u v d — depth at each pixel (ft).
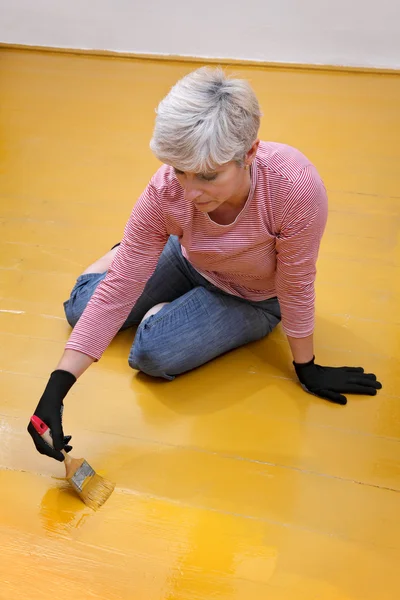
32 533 5.03
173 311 6.08
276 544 4.99
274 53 11.10
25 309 6.92
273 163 4.74
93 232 7.99
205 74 4.07
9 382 6.17
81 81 10.96
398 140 9.59
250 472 5.47
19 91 10.66
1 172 8.94
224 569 4.83
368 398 6.06
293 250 5.02
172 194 4.86
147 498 5.27
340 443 5.70
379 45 10.75
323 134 9.68
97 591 4.70
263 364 6.39
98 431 5.75
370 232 7.97
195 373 6.28
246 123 3.97
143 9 10.95
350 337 6.66
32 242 7.79
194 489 5.34
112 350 6.49
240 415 5.91
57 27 11.42
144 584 4.74
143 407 5.97
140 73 11.19
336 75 10.99
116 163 9.18
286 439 5.72
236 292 6.08
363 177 8.85
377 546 4.99
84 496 5.19
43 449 4.82
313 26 10.73
